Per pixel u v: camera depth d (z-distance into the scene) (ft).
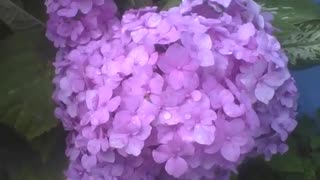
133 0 1.26
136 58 1.01
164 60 0.99
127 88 1.01
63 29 1.14
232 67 1.03
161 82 0.98
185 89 0.98
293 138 1.80
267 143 1.12
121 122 0.98
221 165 1.01
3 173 1.28
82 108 1.08
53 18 1.14
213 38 1.04
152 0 1.31
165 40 0.99
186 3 1.10
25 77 1.22
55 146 1.27
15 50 1.25
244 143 0.99
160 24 1.02
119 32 1.11
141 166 1.03
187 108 0.97
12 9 1.19
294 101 1.14
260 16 1.14
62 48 1.16
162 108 0.97
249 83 1.03
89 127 1.04
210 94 0.99
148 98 0.99
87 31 1.14
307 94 1.93
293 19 1.43
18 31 1.27
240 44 1.04
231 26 1.07
